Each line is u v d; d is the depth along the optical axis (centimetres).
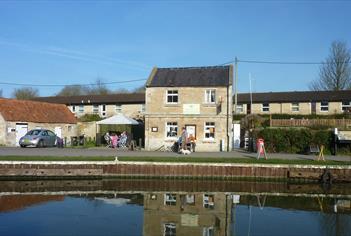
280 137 3466
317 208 1770
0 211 1602
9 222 1427
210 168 2489
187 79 3656
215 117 3509
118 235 1297
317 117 4716
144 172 2502
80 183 2389
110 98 5794
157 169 2497
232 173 2480
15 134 4109
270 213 1669
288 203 1884
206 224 1478
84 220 1485
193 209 1734
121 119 3934
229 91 3503
